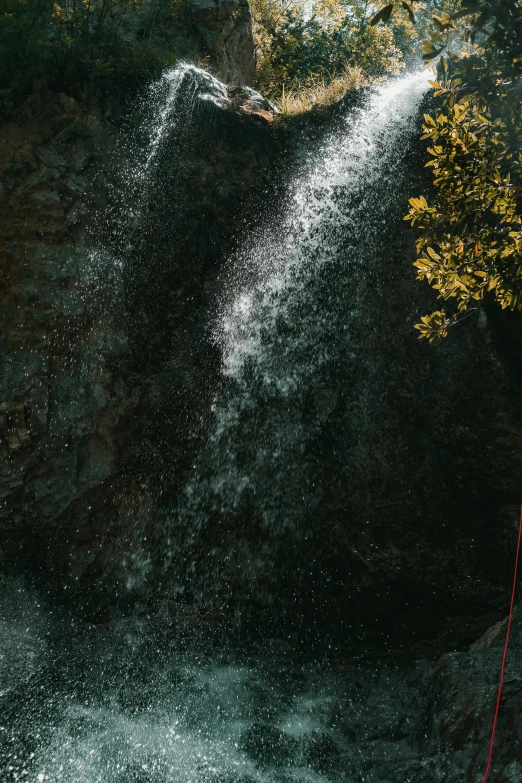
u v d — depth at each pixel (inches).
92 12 418.3
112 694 286.2
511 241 206.1
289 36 722.2
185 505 370.3
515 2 150.6
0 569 333.7
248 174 401.1
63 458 348.2
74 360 356.8
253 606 362.9
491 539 351.3
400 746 240.5
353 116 405.7
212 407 378.3
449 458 364.5
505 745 190.5
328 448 372.2
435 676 256.8
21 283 350.9
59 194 365.7
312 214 399.2
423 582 348.8
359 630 354.3
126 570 357.1
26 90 380.2
